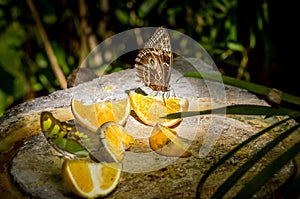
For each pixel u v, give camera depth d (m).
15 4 1.64
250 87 1.28
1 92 1.64
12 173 1.19
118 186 1.17
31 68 1.66
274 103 1.37
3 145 1.27
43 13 1.66
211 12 1.65
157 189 1.17
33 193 1.16
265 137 1.26
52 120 1.22
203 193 1.16
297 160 1.21
